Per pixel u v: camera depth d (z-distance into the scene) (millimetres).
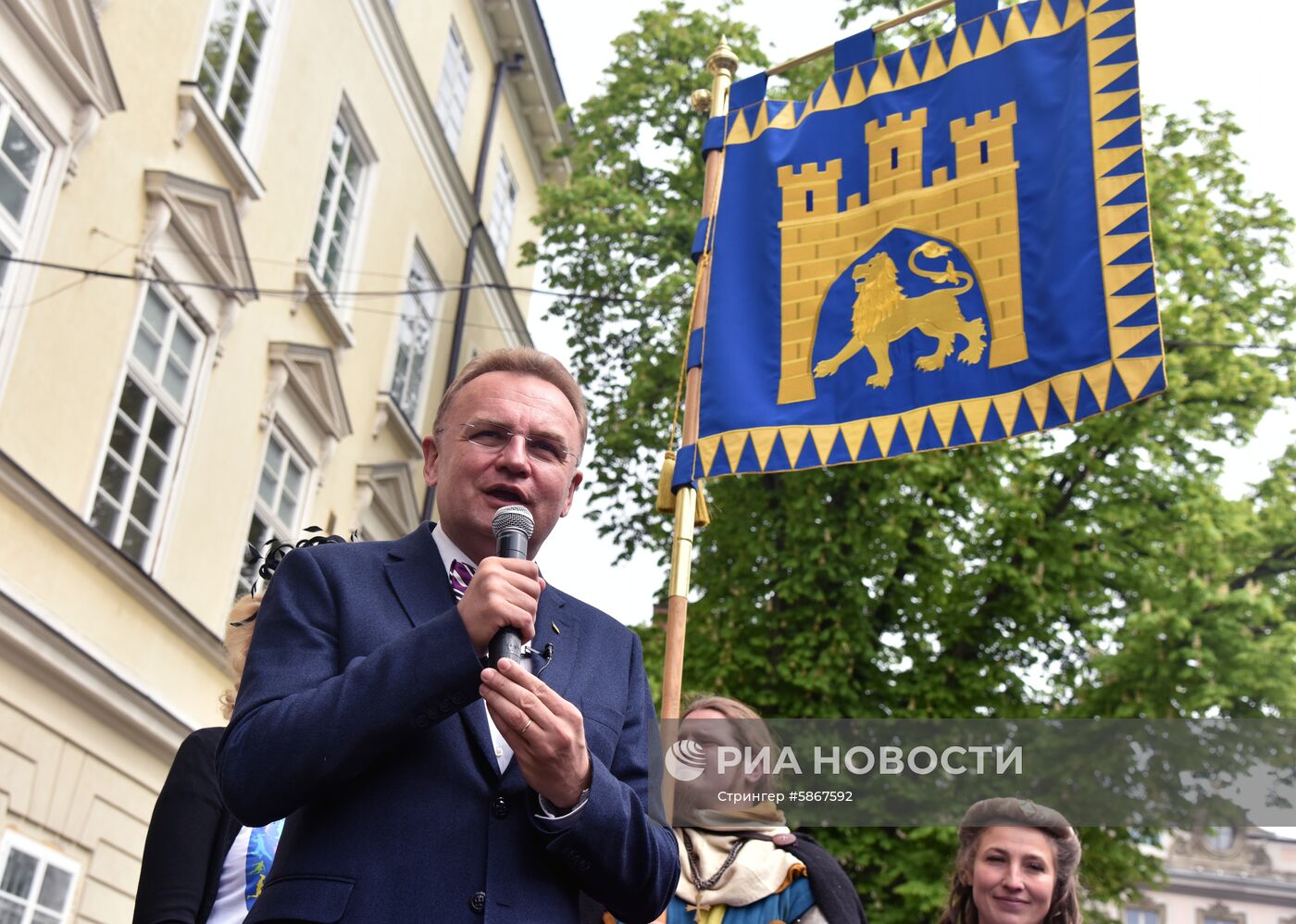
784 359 6020
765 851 4059
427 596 2473
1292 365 16391
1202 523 15078
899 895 13281
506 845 2236
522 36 21969
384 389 17609
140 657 11828
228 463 13617
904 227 6031
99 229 11359
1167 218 16578
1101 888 10703
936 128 6137
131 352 11805
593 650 2625
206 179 13062
